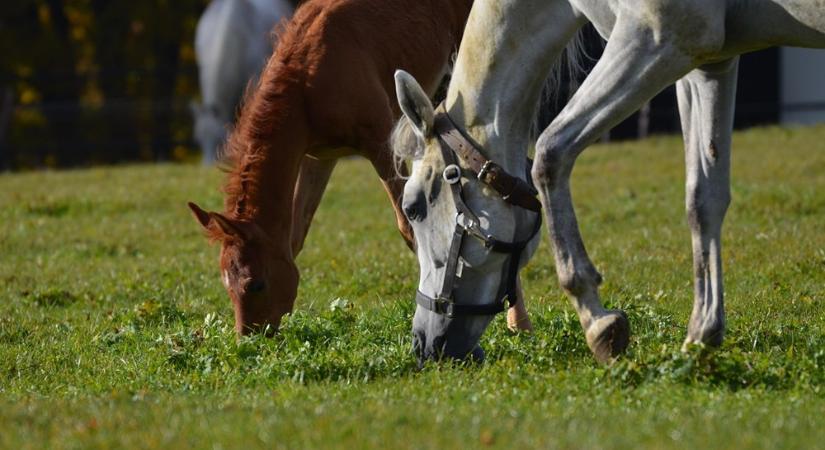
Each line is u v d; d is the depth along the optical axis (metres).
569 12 9.26
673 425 7.52
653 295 13.51
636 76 8.84
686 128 9.88
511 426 7.55
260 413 8.12
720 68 9.45
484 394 8.74
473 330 9.66
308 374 10.00
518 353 10.38
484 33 9.36
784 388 8.93
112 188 27.75
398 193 12.48
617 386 8.91
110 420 8.09
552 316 11.73
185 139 48.06
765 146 28.55
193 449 7.28
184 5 48.53
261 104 12.04
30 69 48.31
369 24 12.94
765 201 20.78
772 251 16.09
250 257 11.57
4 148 41.34
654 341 10.62
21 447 7.57
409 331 11.43
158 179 29.14
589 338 9.31
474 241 9.40
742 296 13.30
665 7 8.67
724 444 7.00
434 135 9.52
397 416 7.89
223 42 36.41
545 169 9.12
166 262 17.92
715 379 9.05
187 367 10.81
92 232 21.73
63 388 10.36
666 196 22.56
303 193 13.27
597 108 8.96
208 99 37.22
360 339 11.18
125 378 10.59
